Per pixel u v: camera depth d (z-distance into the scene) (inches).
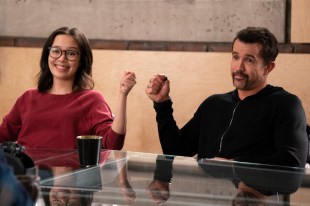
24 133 114.7
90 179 69.6
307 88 168.7
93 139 79.5
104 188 64.8
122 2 178.2
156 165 81.4
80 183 66.9
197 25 174.7
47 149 97.1
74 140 112.5
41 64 119.0
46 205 56.8
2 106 185.0
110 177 71.2
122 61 178.4
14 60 183.2
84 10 180.2
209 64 173.6
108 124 112.8
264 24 171.5
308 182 71.4
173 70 175.8
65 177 70.4
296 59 168.9
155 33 177.2
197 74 174.7
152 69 176.9
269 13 171.2
